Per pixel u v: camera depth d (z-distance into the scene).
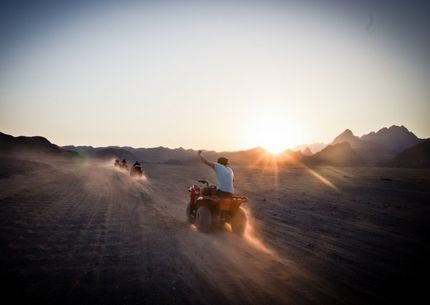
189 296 4.20
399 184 26.73
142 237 7.34
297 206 13.17
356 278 5.04
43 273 4.88
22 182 18.73
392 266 5.68
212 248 6.55
